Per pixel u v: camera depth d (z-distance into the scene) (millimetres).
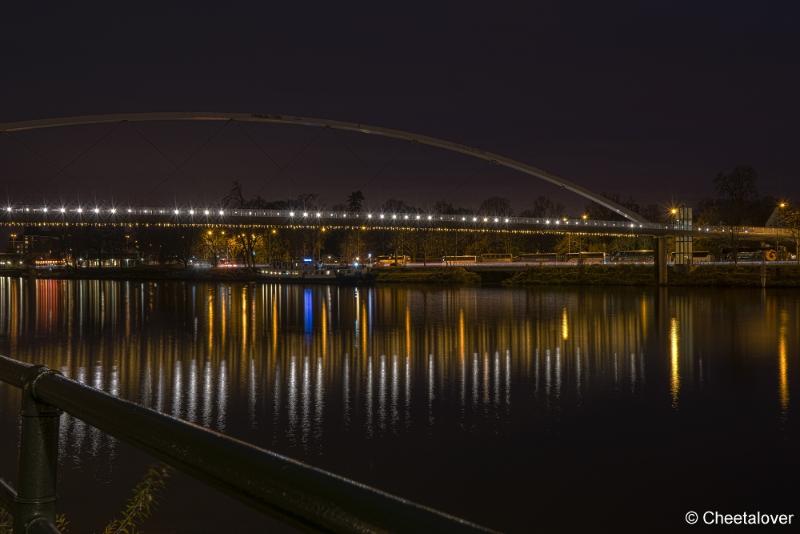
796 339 46938
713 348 43531
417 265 137375
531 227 105500
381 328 56188
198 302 83625
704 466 19922
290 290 108375
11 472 17250
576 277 116750
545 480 18766
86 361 39594
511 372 35438
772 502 17297
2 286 118812
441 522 1371
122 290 108000
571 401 28344
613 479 18906
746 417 25562
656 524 16078
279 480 1641
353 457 20734
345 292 103500
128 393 30328
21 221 76625
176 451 1953
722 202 140000
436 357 40812
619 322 59312
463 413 26234
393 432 23500
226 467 1778
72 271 165625
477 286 118188
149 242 163500
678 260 118062
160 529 14383
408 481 18703
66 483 17031
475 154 110438
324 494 1542
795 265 105812
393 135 104875
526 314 67375
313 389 30969
